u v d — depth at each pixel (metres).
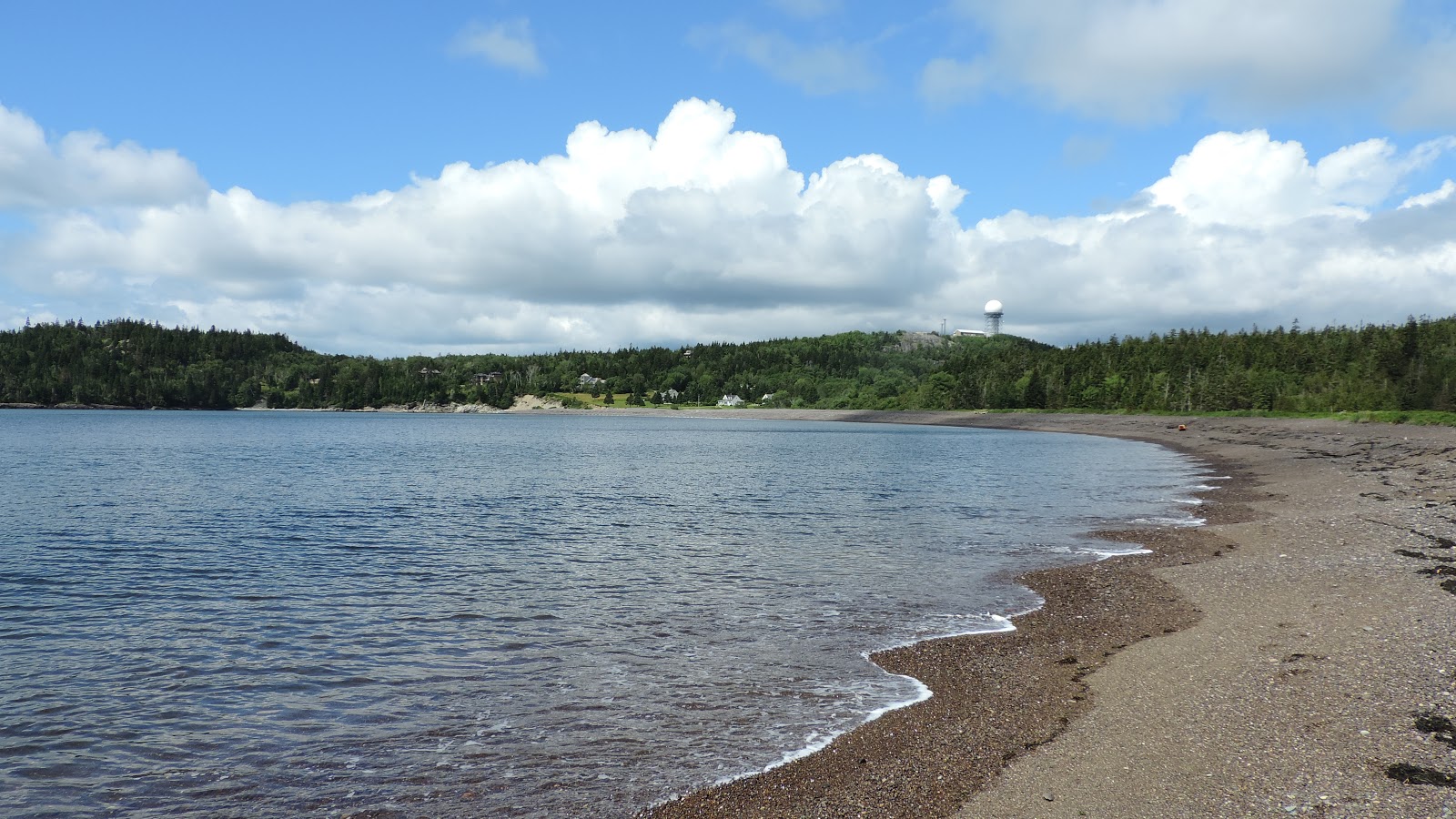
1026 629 17.14
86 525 33.03
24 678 14.73
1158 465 61.88
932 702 13.02
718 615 18.70
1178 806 8.95
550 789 10.33
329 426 157.50
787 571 23.56
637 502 40.88
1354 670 12.81
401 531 31.75
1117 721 11.68
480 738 11.95
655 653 15.86
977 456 75.19
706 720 12.48
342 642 16.81
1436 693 11.58
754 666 15.01
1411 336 120.31
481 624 18.09
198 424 153.12
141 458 70.81
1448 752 9.77
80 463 64.50
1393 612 16.19
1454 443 58.56
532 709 13.05
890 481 50.91
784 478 54.06
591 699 13.44
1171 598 19.06
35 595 21.08
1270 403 123.44
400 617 18.73
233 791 10.51
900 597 20.27
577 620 18.39
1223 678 13.05
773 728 12.12
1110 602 18.98
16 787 10.64
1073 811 9.06
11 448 82.88
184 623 18.33
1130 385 156.50
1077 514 35.00
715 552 26.78
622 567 24.39
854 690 13.69
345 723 12.56
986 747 11.11
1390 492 35.38
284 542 29.05
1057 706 12.53
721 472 58.75
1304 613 16.73
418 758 11.32
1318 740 10.34
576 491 46.12
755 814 9.52
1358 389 115.19
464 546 28.27
